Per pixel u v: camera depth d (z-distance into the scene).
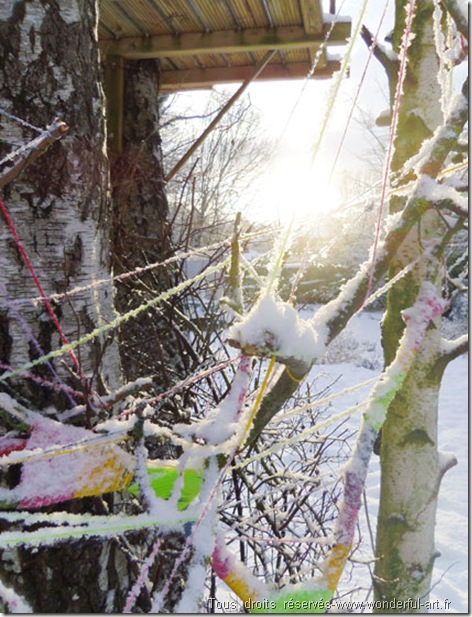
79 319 1.28
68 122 1.26
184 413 1.60
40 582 1.17
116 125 3.18
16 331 1.19
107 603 1.27
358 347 8.68
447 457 1.49
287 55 3.64
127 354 2.24
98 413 1.17
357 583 2.51
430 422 1.41
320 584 0.85
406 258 1.33
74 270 1.28
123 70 3.29
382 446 1.47
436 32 1.11
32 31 1.22
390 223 1.04
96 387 1.30
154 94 3.46
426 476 1.42
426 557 1.45
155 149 3.35
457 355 1.37
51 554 1.18
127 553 1.23
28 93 1.21
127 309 2.33
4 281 1.18
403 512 1.42
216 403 2.06
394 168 1.38
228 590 2.34
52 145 1.23
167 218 3.28
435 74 1.35
